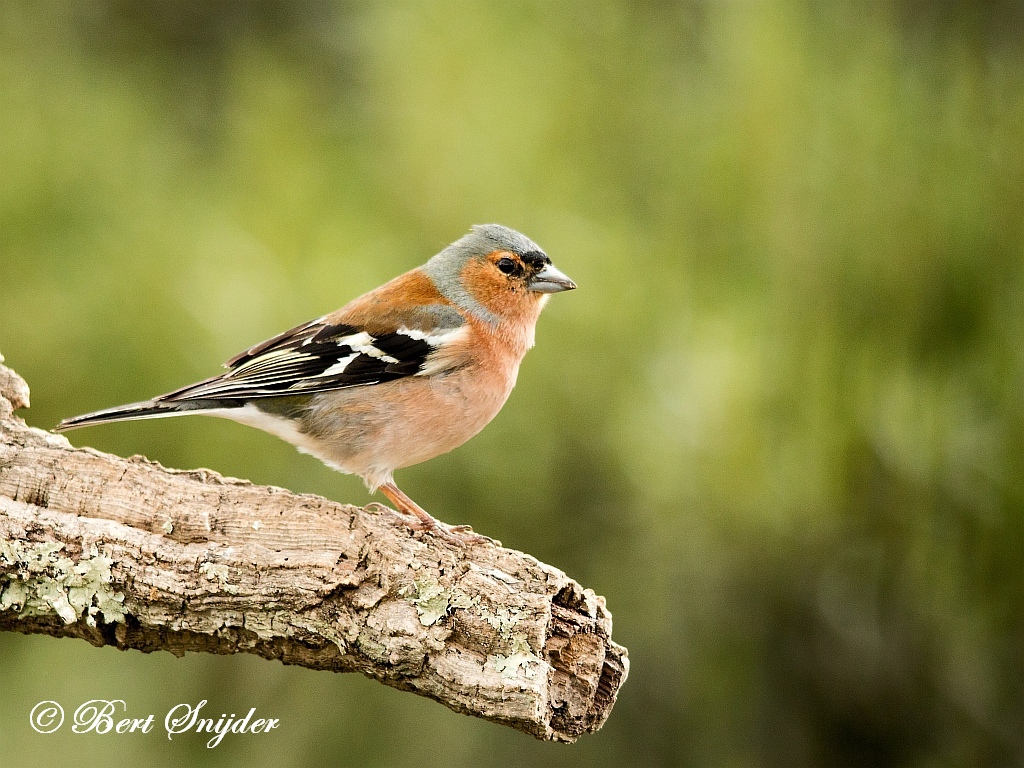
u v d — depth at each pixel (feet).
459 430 27.96
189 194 39.93
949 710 37.96
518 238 29.14
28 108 40.78
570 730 20.51
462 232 37.93
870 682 38.06
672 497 36.01
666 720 38.88
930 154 35.50
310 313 35.37
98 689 37.88
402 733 38.91
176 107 47.09
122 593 20.62
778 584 37.52
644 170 39.47
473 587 20.02
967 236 35.01
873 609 37.83
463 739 39.24
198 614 20.59
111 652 38.34
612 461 36.42
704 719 38.50
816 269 35.29
